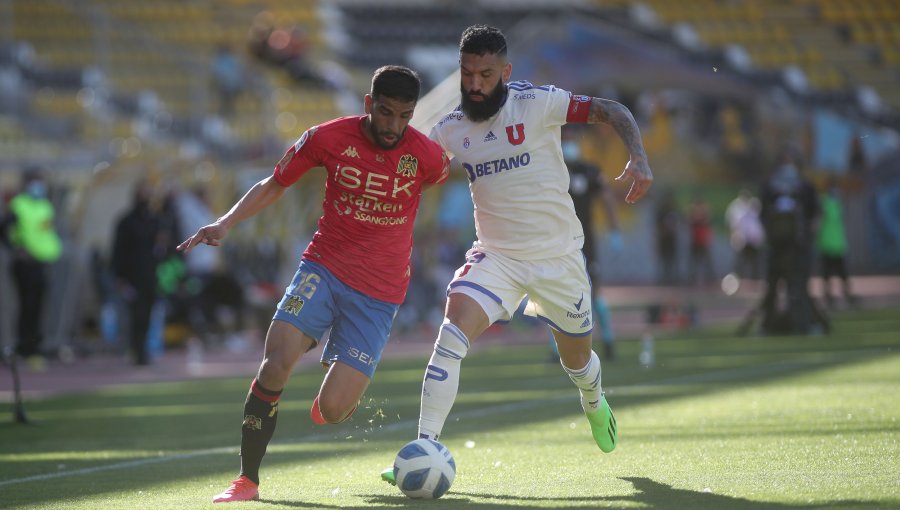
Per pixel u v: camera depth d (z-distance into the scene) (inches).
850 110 4842.5
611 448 936.3
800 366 1768.0
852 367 1697.8
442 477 770.2
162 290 2561.5
